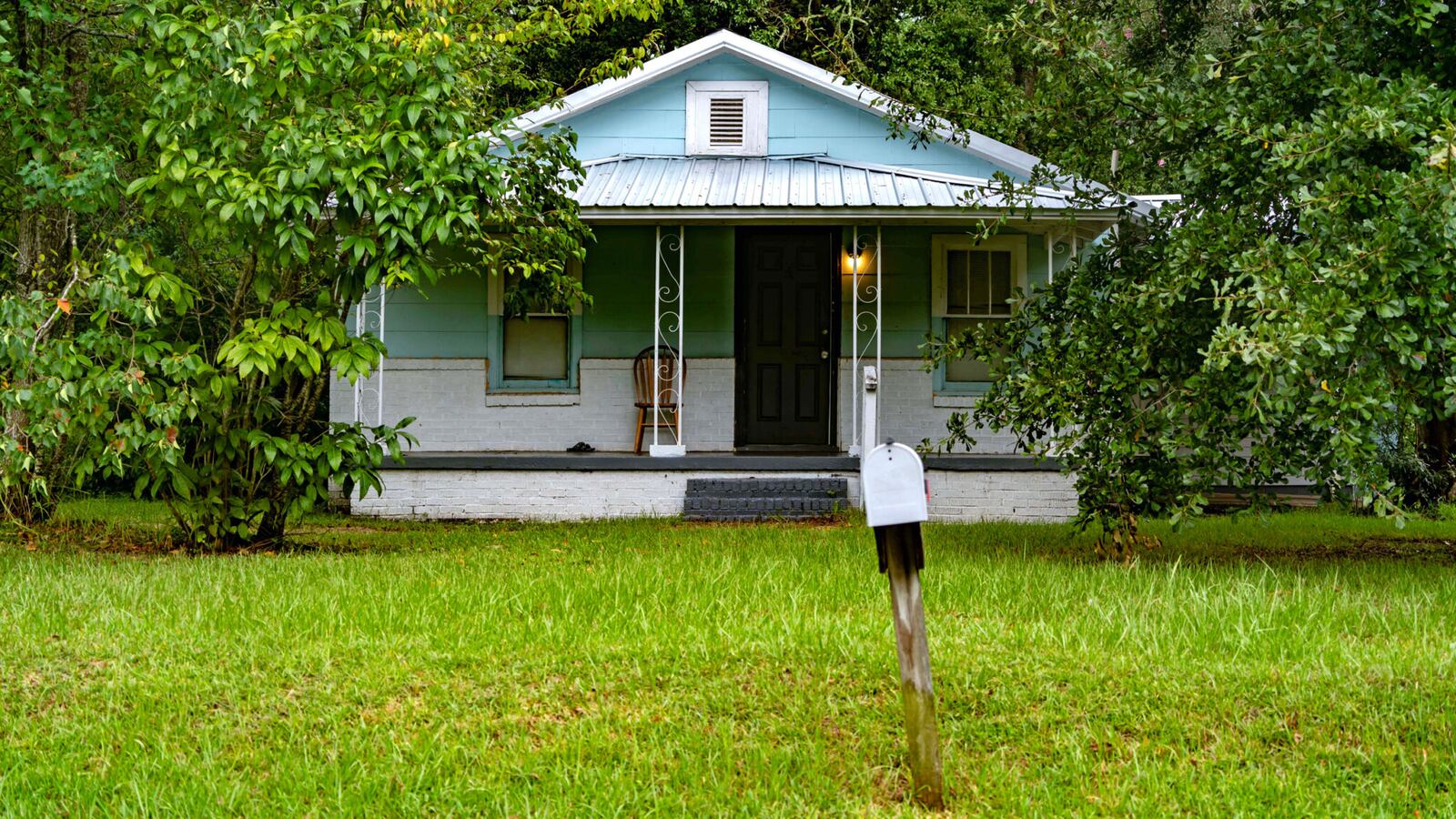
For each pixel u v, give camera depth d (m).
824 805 4.30
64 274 9.15
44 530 10.76
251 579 7.41
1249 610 6.34
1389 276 6.57
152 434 8.19
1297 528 12.45
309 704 5.12
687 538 10.34
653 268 14.20
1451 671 5.34
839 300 14.15
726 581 7.39
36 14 8.77
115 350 8.33
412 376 14.12
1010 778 4.48
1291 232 8.35
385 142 8.02
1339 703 5.03
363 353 8.58
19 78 8.94
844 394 14.00
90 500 14.14
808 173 13.76
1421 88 7.15
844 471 12.77
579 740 4.75
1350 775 4.52
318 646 5.79
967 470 12.84
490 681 5.38
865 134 14.56
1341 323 6.59
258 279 8.57
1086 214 10.04
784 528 11.30
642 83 14.58
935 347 9.95
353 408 14.02
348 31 8.34
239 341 8.37
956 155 14.43
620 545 9.77
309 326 8.49
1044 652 5.70
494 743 4.80
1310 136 7.08
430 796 4.30
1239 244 7.56
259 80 8.23
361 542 10.17
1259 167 7.98
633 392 14.15
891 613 6.49
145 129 8.17
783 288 14.27
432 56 8.41
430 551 9.38
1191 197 8.60
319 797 4.30
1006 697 5.18
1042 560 8.60
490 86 11.28
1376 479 7.09
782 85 14.65
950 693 5.25
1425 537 11.57
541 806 4.22
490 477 12.84
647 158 14.53
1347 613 6.52
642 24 19.16
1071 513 12.73
